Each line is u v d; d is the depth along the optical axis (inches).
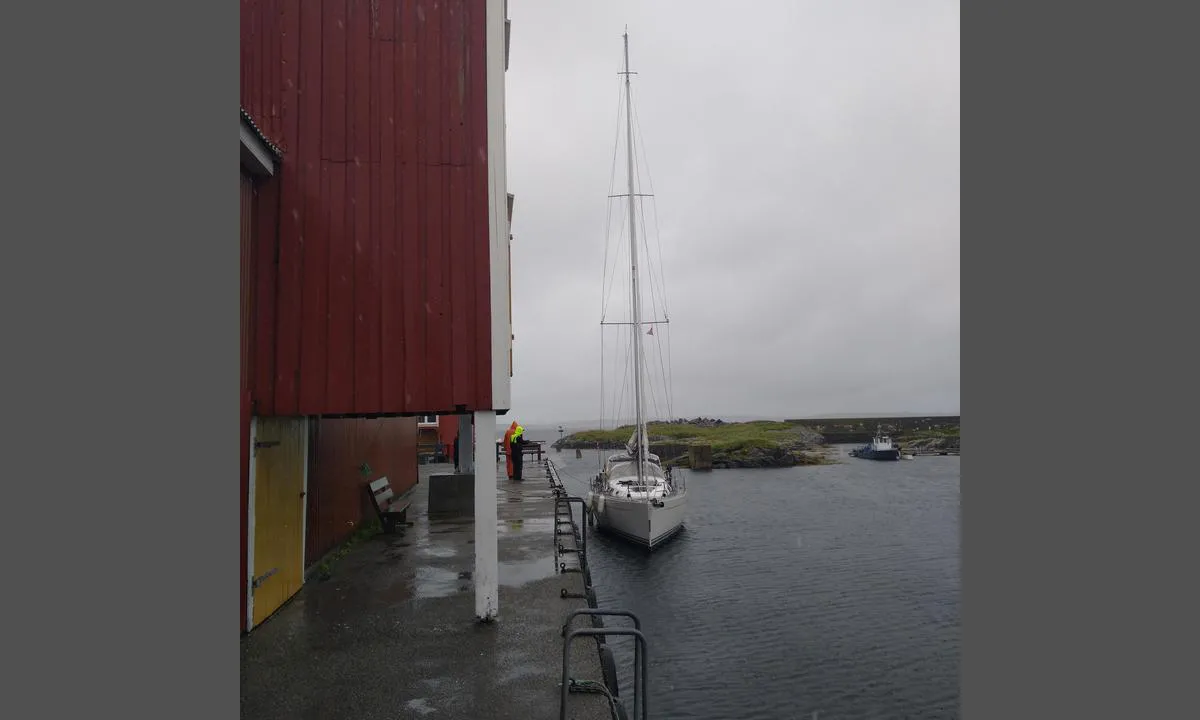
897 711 615.8
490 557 284.5
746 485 2388.0
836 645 781.9
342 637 263.3
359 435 490.9
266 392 279.4
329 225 287.9
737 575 1085.1
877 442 3619.6
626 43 1298.0
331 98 292.7
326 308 285.1
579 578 350.0
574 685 215.0
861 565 1157.1
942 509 1761.8
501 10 307.3
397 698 208.7
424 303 290.8
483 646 253.1
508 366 295.9
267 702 205.6
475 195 297.7
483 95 301.4
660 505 1209.4
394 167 293.9
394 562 389.4
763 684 671.8
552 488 718.5
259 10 292.0
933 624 851.4
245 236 271.3
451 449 1192.2
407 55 299.0
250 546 271.6
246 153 257.3
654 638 805.9
